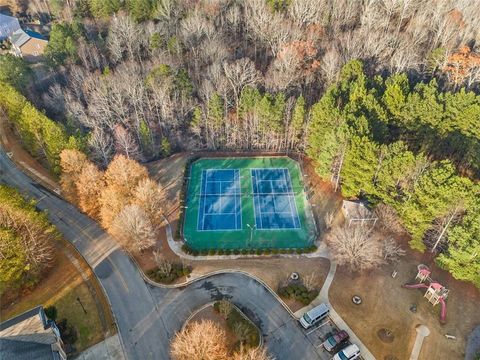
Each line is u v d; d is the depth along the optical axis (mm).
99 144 80125
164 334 54000
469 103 75000
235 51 111125
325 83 94812
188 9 118938
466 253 53688
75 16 128625
